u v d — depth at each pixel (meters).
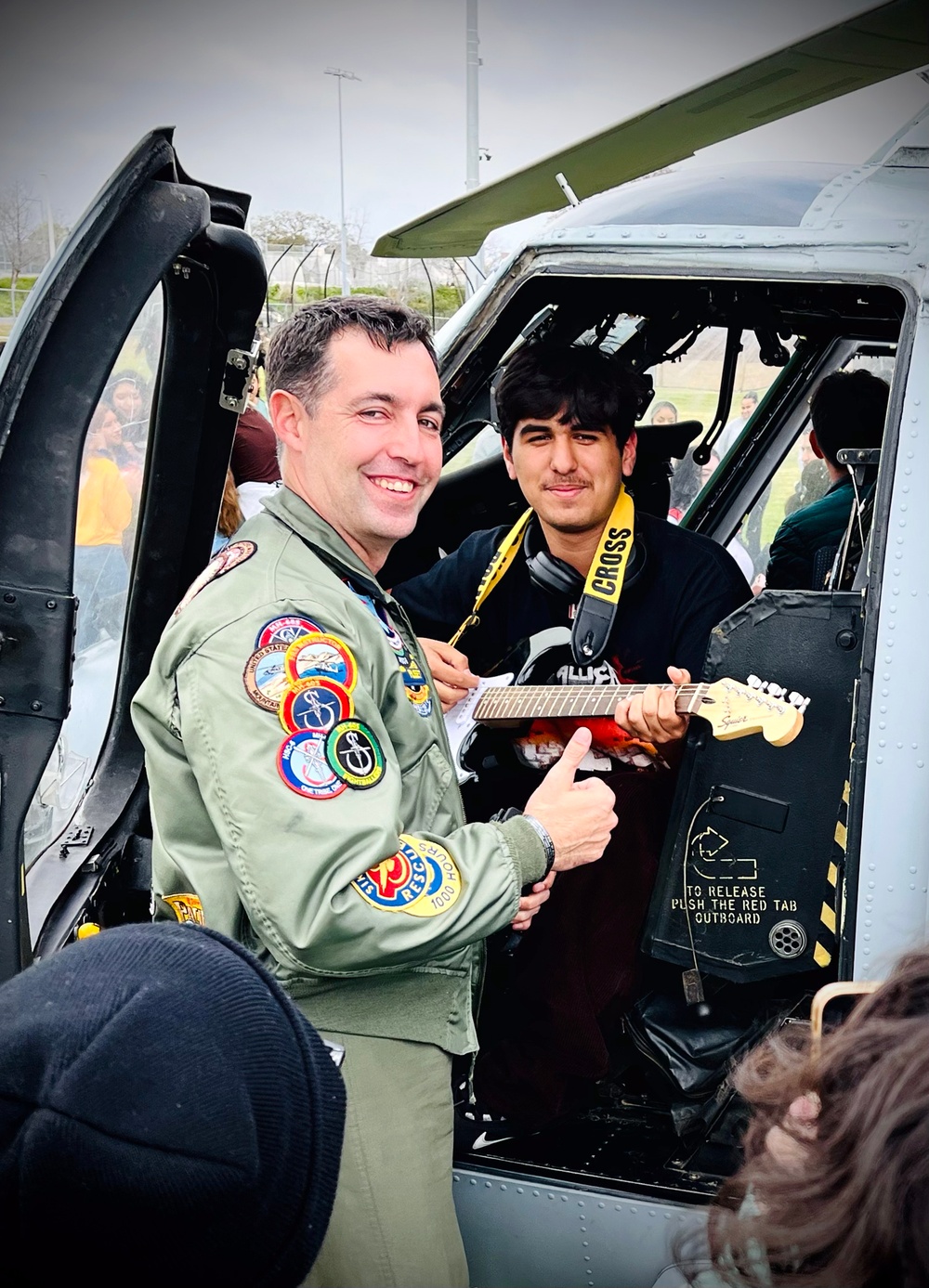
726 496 3.03
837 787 1.60
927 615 1.46
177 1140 0.51
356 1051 1.41
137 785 2.09
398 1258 1.39
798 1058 0.68
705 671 1.68
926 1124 0.51
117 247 1.46
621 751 1.99
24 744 1.52
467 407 1.91
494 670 2.19
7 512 1.47
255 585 1.40
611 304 2.09
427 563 2.42
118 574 2.05
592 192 2.49
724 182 1.67
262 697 1.33
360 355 1.47
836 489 2.63
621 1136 1.90
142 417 1.96
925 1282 0.50
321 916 1.28
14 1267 0.50
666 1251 1.66
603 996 1.87
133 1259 0.50
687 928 1.69
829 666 1.60
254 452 3.49
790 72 1.98
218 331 1.86
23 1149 0.51
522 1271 1.78
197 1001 0.55
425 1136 1.44
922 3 1.74
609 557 2.00
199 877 1.42
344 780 1.33
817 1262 0.54
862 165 1.64
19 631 1.49
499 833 1.45
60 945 1.85
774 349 2.54
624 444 2.03
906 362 1.49
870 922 1.49
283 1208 0.52
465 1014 1.51
